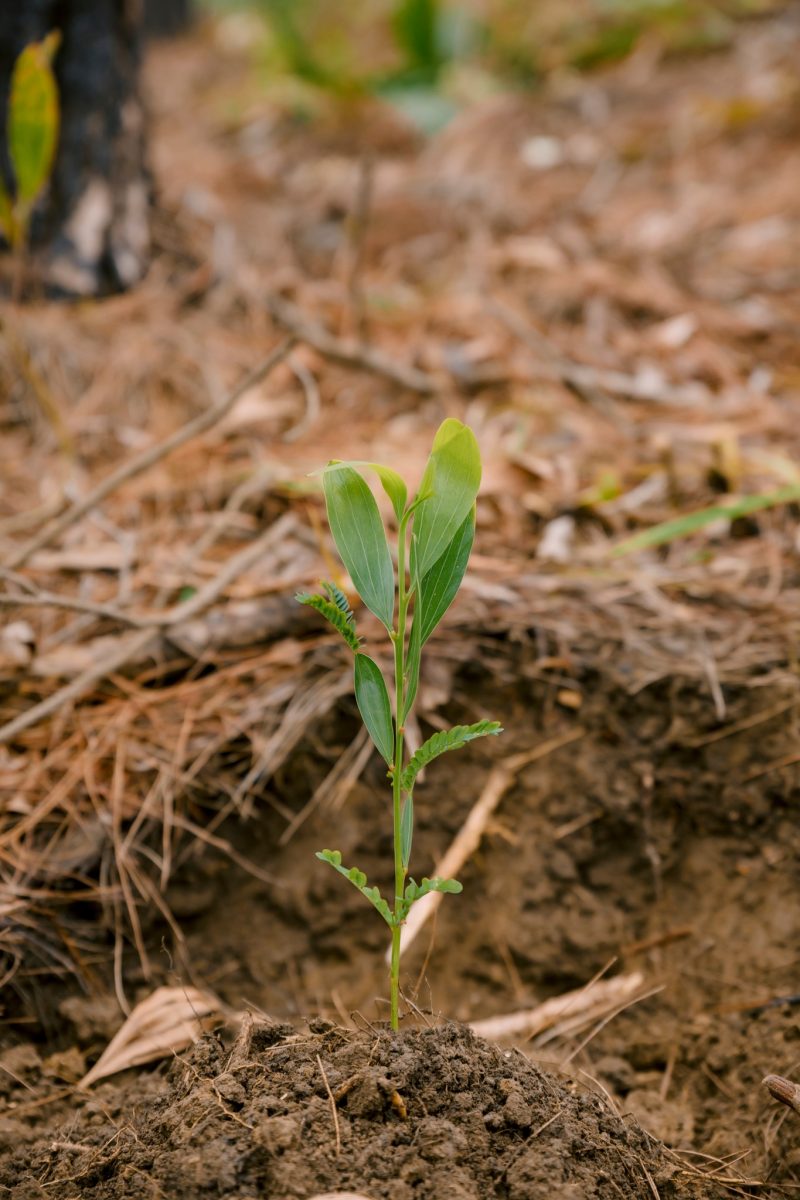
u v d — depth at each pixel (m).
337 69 3.39
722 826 1.14
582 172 2.56
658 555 1.30
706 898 1.13
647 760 1.16
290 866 1.16
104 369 1.64
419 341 1.74
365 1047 0.94
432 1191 0.90
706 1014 1.08
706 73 3.05
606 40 3.34
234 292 1.87
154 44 4.52
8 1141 1.00
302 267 2.07
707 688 1.18
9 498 1.42
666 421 1.53
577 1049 1.06
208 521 1.35
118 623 1.25
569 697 1.19
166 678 1.22
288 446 1.48
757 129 2.59
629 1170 0.94
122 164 1.84
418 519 0.93
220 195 2.45
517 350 1.71
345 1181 0.90
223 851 1.15
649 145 2.62
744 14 3.34
